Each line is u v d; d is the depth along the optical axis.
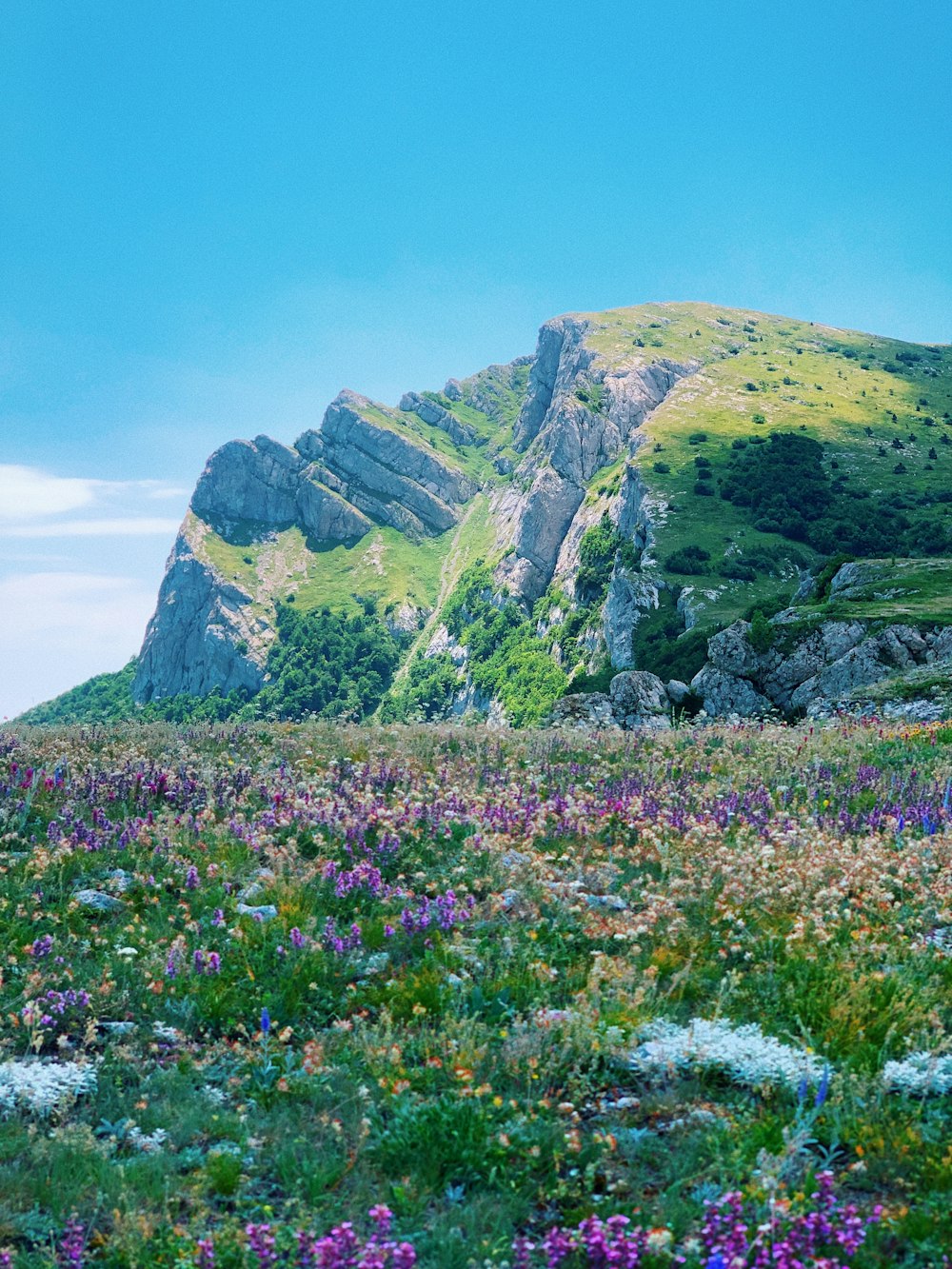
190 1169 5.75
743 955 8.57
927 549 177.62
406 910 9.36
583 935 9.08
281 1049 7.23
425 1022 7.37
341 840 11.72
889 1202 5.15
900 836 11.88
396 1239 4.99
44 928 9.26
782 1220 4.71
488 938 9.09
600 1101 6.38
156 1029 7.45
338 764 16.17
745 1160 5.44
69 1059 7.06
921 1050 6.70
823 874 10.27
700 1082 6.46
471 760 16.98
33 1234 5.11
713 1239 4.67
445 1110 5.90
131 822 12.05
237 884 10.38
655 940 8.95
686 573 178.75
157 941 8.91
